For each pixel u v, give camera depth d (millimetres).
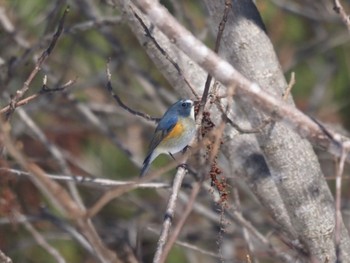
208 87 7891
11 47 14211
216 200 8531
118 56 15320
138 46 17906
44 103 14469
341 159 6078
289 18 18859
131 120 17094
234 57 8891
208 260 16219
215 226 13938
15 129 14773
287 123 6648
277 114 6598
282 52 18453
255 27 8867
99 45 17703
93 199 17031
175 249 16594
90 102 17203
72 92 16062
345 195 16891
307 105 18828
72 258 17047
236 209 10641
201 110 7891
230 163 9867
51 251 11742
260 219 15211
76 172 17609
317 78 19484
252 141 9742
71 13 15625
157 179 13352
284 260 10102
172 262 16547
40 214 13055
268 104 6574
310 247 8938
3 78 12305
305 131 6648
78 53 17516
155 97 16031
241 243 13477
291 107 6609
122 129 18547
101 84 16578
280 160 8758
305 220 8859
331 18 17438
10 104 8250
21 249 16016
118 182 9734
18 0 15625
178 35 6363
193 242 16266
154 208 16359
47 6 15930
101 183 9734
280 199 9758
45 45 12500
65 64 14867
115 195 5098
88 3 14352
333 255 8898
